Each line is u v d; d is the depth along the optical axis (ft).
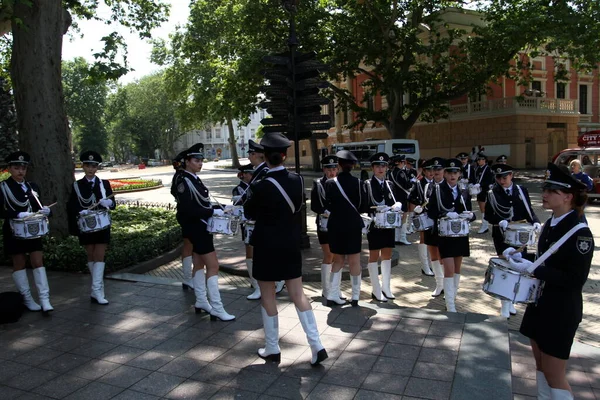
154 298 20.65
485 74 75.92
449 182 20.61
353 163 19.15
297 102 27.53
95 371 13.85
